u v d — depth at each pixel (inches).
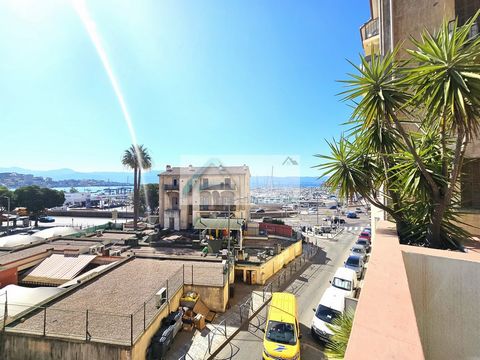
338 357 155.2
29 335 314.0
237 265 687.7
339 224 1612.9
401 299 76.5
